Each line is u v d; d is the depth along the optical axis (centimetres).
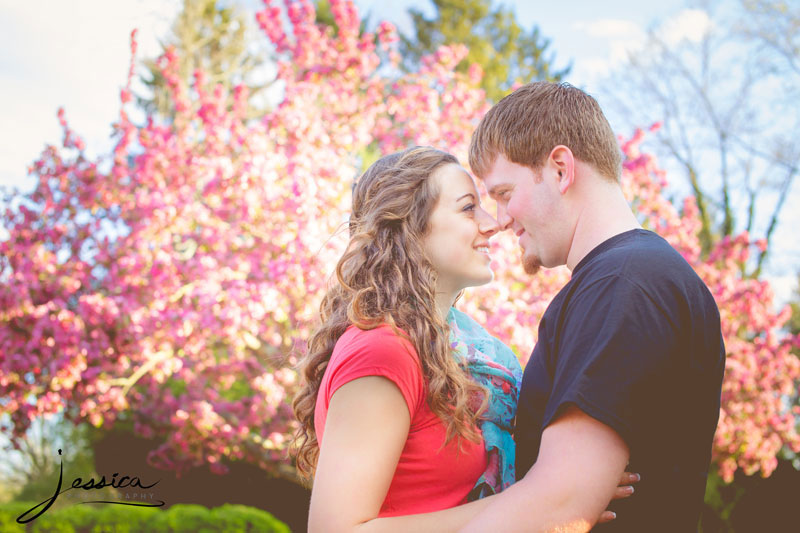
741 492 1023
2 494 1238
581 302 146
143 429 788
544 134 165
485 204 616
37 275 716
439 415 156
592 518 128
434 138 688
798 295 1435
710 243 1492
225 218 659
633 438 132
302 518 977
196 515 796
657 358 136
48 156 764
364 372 145
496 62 2020
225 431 690
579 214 164
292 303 618
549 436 135
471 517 136
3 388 680
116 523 786
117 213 757
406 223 179
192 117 838
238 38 1644
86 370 692
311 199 575
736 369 785
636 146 788
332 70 741
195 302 681
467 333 200
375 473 139
